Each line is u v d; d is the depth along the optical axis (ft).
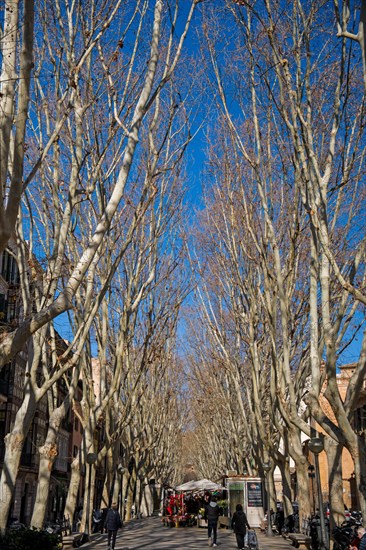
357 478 44.96
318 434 62.69
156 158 57.62
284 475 87.71
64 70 50.75
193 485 127.24
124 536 91.97
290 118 54.85
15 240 50.93
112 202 37.42
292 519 85.61
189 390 191.52
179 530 109.40
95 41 42.47
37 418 144.46
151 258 78.38
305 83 49.24
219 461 179.52
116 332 89.25
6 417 122.42
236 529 70.69
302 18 49.47
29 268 53.01
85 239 63.67
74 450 197.57
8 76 31.32
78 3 48.44
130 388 94.89
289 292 68.44
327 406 119.75
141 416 122.31
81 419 81.20
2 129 30.01
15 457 46.83
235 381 100.27
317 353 49.60
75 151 51.37
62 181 53.52
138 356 98.53
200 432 226.58
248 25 54.49
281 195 70.18
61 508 172.35
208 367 128.16
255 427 100.12
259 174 64.64
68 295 34.58
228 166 75.00
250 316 81.97
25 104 30.53
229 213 76.79
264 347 85.30
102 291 54.65
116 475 118.42
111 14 44.65
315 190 48.55
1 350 32.89
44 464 54.49
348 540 56.13
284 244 71.77
